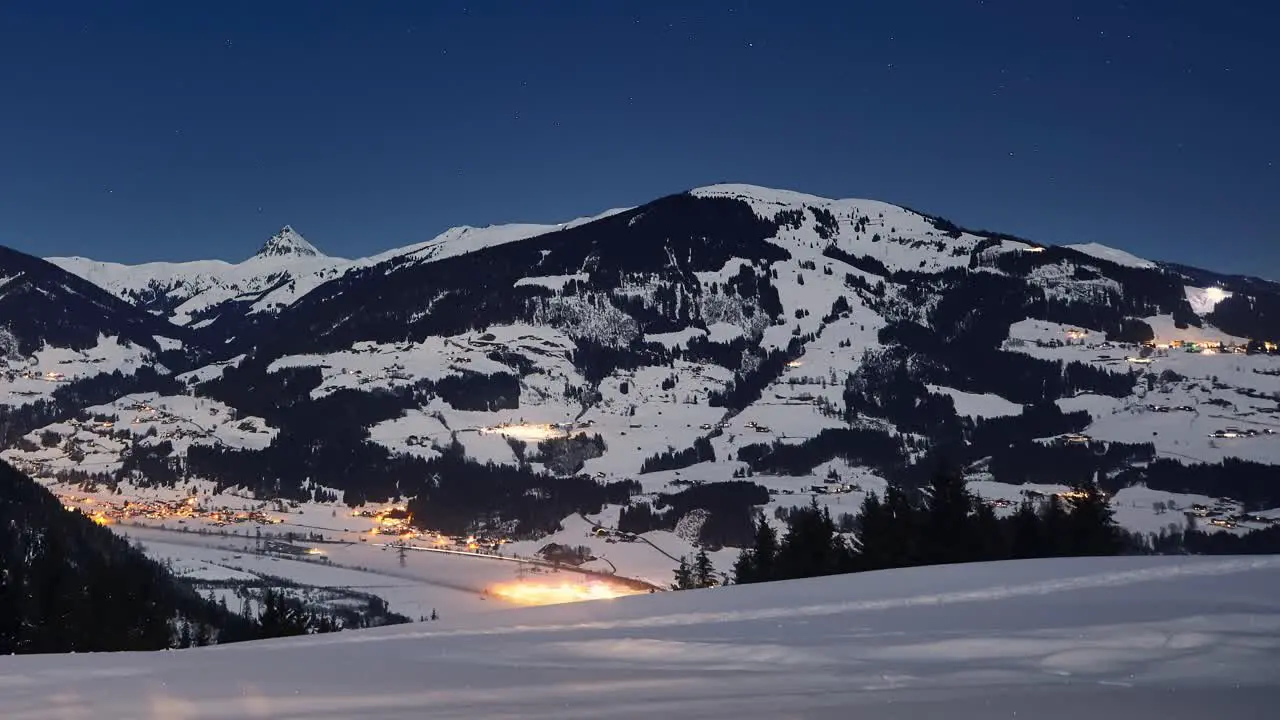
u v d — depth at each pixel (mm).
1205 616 13547
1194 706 8828
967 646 12383
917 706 9148
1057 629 13188
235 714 9961
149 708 10328
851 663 11844
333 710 9977
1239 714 8492
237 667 13039
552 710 9547
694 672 11625
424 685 11219
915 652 12320
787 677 11031
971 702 9258
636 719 9000
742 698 9828
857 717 8766
